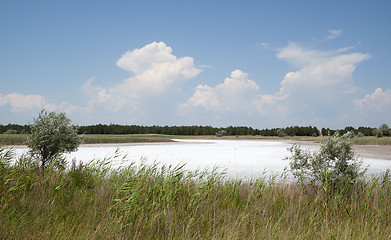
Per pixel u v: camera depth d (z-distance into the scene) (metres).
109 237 4.11
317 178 8.33
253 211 5.57
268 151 33.38
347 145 8.33
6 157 7.82
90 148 37.22
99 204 5.43
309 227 5.06
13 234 4.03
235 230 4.56
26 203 5.23
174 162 20.56
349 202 6.88
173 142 61.84
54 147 10.23
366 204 6.52
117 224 4.46
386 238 4.67
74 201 5.55
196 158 23.97
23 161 7.60
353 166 8.08
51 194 5.66
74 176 7.07
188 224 4.59
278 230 4.70
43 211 5.01
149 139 59.75
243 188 7.68
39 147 10.01
